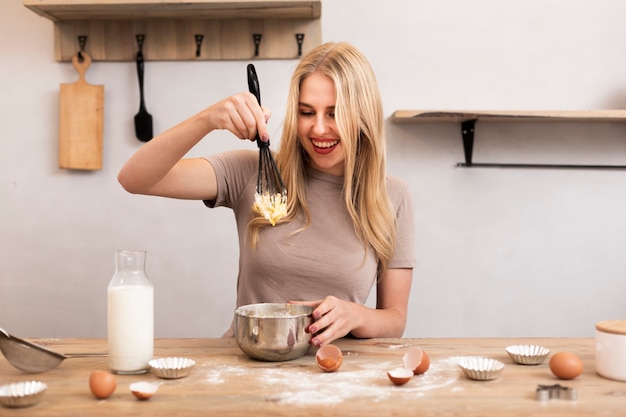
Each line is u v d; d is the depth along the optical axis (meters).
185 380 1.10
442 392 1.03
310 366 1.20
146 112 2.45
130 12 2.31
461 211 2.51
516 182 2.51
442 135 2.49
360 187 1.62
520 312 2.53
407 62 2.49
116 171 2.48
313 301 1.51
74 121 2.44
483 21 2.49
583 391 1.04
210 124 1.35
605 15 2.50
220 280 2.52
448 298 2.52
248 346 1.23
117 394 1.02
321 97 1.49
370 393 1.02
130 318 1.14
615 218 2.52
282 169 1.60
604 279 2.53
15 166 2.48
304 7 2.27
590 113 2.25
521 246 2.52
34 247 2.50
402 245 1.70
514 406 0.96
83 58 2.44
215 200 1.64
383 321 1.52
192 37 2.44
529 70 2.50
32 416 0.92
